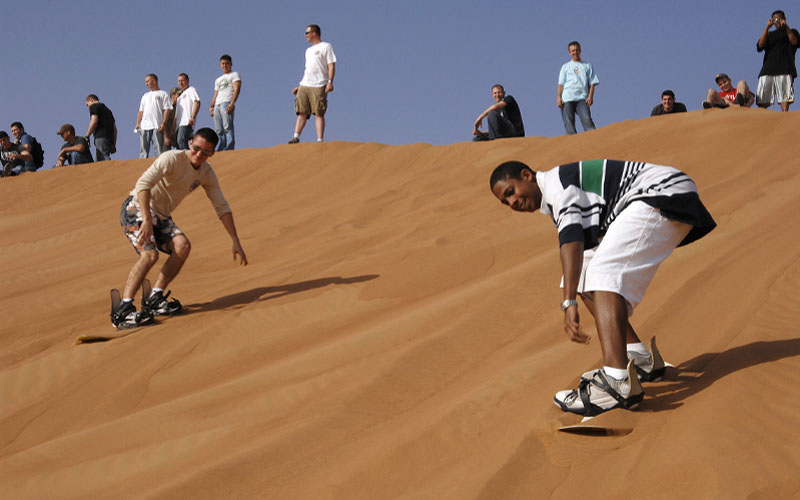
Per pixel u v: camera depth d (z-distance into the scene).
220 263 8.27
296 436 3.74
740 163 8.81
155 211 6.40
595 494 2.69
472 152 11.84
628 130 10.92
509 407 3.72
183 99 14.43
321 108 13.60
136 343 5.89
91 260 9.48
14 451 4.33
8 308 7.57
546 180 3.45
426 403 4.06
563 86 12.43
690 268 5.56
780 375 3.30
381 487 3.08
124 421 4.32
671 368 3.78
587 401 3.29
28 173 15.22
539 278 6.01
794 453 2.62
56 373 5.48
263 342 5.64
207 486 3.29
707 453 2.67
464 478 2.98
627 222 3.27
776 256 5.41
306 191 11.75
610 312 3.23
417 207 9.56
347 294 6.43
